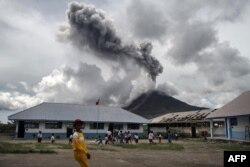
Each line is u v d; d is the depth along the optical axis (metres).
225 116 34.38
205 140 37.44
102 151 21.16
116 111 51.59
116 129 48.62
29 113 43.78
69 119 45.09
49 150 19.66
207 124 47.88
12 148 20.69
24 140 37.09
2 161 13.86
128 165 13.09
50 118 43.91
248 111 30.64
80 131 7.21
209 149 23.48
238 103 35.78
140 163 13.91
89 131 47.09
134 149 23.58
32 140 37.28
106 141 31.00
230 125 35.06
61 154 17.77
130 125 50.00
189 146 26.77
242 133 33.47
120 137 33.44
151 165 13.20
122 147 25.70
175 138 42.34
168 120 58.00
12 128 57.94
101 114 49.53
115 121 48.19
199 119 48.84
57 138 43.75
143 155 18.12
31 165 12.55
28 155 16.89
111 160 15.00
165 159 15.79
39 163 13.23
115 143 31.38
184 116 55.41
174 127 56.44
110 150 22.12
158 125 61.34
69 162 13.70
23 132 42.69
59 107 48.09
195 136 49.94
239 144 28.97
